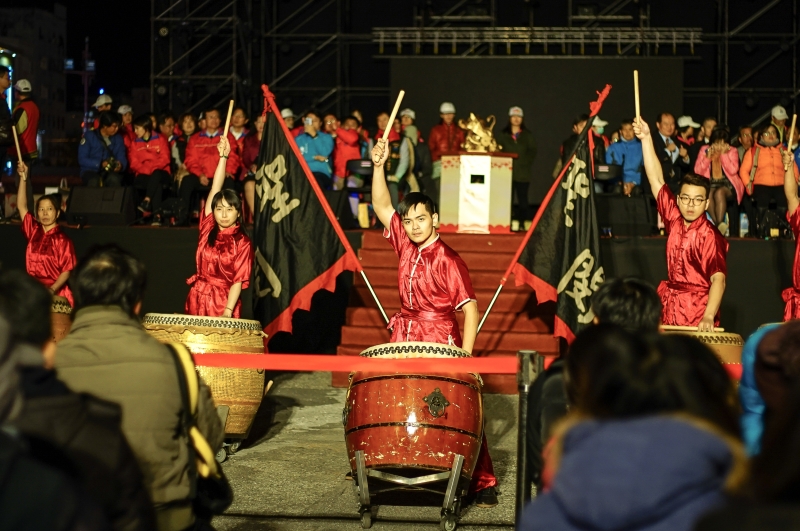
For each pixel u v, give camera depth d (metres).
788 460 1.82
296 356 5.20
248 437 7.68
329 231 7.79
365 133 14.09
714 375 2.59
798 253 7.91
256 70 18.56
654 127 17.03
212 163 12.37
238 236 7.46
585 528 2.08
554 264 7.61
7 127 11.67
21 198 9.57
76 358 3.21
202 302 7.46
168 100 17.64
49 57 42.81
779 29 17.95
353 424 5.31
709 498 2.07
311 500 5.91
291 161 7.84
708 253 6.98
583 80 17.20
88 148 12.84
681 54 18.12
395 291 10.69
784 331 3.06
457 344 6.09
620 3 18.06
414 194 5.98
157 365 3.24
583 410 2.33
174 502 3.27
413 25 18.41
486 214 11.66
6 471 2.10
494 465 6.88
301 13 18.62
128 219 11.81
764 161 11.90
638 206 11.24
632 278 3.36
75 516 2.13
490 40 17.62
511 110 14.29
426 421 5.18
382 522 5.49
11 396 2.22
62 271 9.40
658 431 2.12
